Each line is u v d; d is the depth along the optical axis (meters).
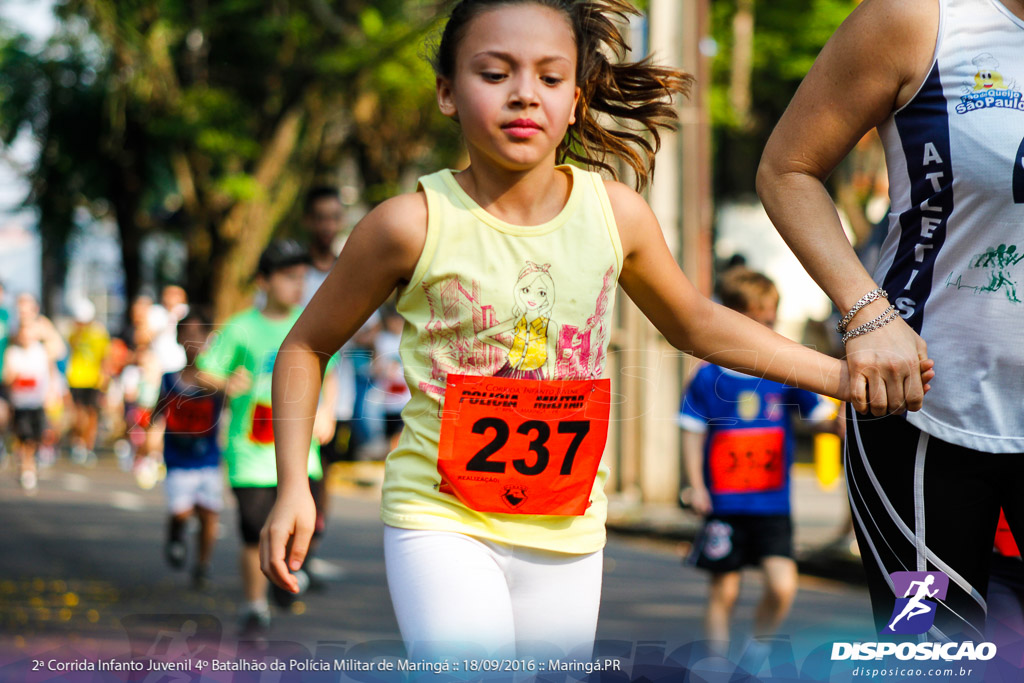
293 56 26.44
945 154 3.91
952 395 3.96
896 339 3.94
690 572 12.63
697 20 16.14
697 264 16.17
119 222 30.95
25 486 21.52
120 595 10.45
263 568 4.07
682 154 16.12
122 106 25.39
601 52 4.32
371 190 30.77
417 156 30.33
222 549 14.16
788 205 4.20
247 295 28.36
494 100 3.88
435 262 3.96
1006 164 3.82
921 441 4.02
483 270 3.95
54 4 23.53
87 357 28.48
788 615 9.39
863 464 4.16
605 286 4.04
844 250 4.12
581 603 4.13
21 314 22.38
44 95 26.45
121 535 14.84
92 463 27.08
